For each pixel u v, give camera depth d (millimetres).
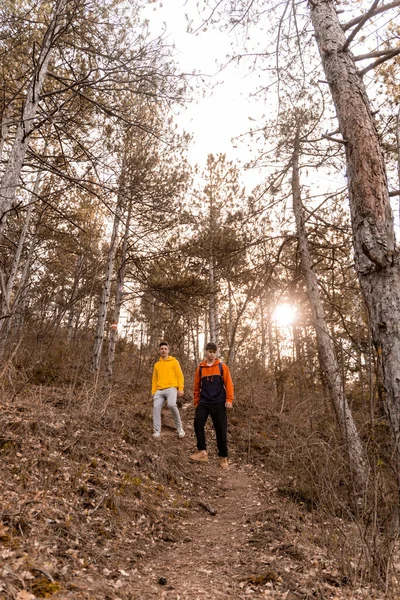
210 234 10641
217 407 6418
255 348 17203
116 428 6133
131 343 18219
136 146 9500
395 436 2947
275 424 8742
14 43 6363
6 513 3086
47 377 8461
